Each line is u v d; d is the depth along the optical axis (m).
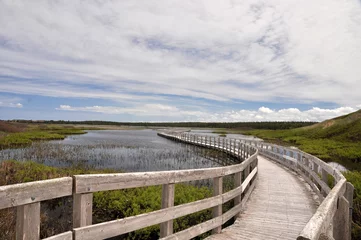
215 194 4.94
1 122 52.81
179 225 6.53
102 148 26.86
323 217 2.00
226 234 5.00
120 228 2.97
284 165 15.50
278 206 7.05
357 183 8.01
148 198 8.27
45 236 6.25
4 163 12.90
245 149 18.38
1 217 5.09
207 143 32.72
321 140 39.62
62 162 17.52
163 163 18.27
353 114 47.44
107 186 2.82
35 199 2.22
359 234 5.35
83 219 2.60
